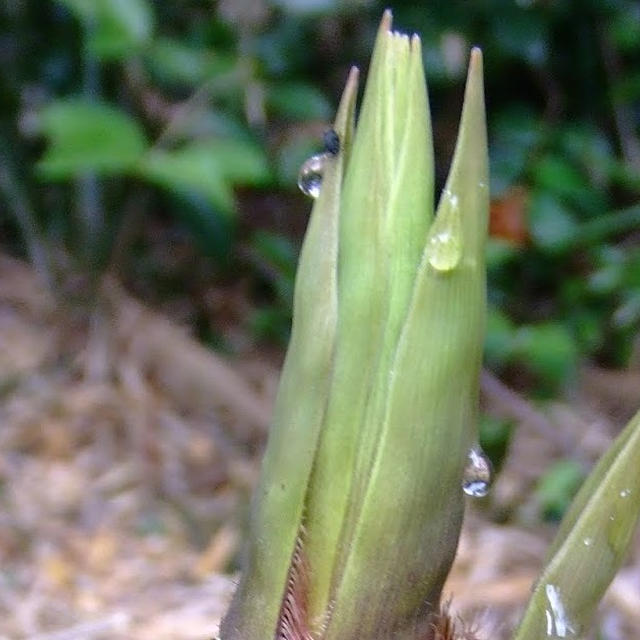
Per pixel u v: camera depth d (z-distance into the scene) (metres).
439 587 0.28
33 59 0.86
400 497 0.27
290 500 0.27
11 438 0.62
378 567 0.27
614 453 0.28
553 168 0.83
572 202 0.85
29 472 0.59
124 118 0.65
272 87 0.78
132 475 0.60
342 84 0.91
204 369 0.71
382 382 0.27
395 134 0.27
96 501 0.57
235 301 0.83
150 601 0.48
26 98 0.85
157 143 0.70
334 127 0.27
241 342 0.79
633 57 0.96
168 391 0.70
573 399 0.78
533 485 0.63
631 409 0.78
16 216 0.83
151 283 0.83
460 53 0.86
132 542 0.54
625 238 0.93
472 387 0.27
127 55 0.71
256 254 0.82
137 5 0.69
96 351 0.72
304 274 0.27
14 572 0.50
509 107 0.91
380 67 0.27
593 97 0.97
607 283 0.82
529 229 0.82
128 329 0.74
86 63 0.81
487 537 0.54
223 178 0.69
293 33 0.84
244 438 0.67
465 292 0.26
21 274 0.80
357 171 0.27
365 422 0.27
